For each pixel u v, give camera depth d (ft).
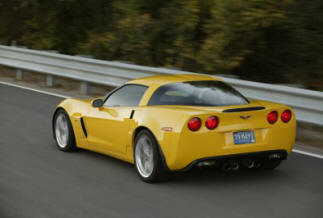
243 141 41.34
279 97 62.54
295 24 86.33
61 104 55.31
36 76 119.85
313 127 69.67
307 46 87.10
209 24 92.48
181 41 100.01
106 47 114.21
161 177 42.65
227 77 71.56
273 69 99.76
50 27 132.05
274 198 38.96
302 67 92.07
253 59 99.30
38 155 52.80
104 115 48.91
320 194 40.11
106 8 129.08
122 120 46.24
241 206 36.99
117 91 49.29
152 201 38.14
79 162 50.21
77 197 39.06
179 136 40.09
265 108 42.37
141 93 46.26
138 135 44.11
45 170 47.11
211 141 40.27
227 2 86.02
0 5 135.03
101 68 92.27
